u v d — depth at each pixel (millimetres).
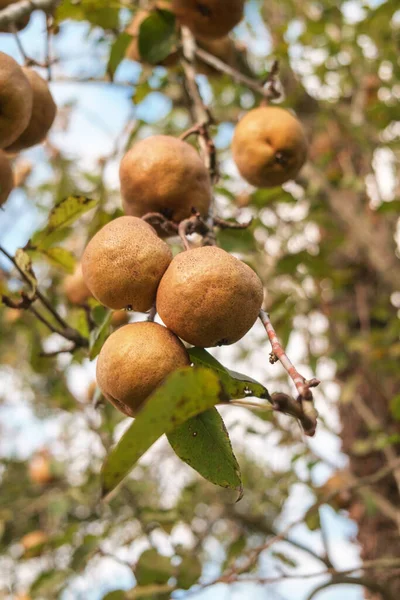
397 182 4672
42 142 2053
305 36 4195
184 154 1708
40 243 2027
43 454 4559
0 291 1907
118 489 3443
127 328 1263
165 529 3230
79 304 2439
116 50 2443
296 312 3900
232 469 1220
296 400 1071
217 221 1828
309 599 2502
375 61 4156
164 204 1691
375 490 3580
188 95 2939
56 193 4262
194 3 2324
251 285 1244
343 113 4328
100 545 3193
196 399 976
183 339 1278
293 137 2133
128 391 1209
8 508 4406
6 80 1622
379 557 3424
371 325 4289
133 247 1304
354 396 3787
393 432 3756
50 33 2246
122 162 1743
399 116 3957
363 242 4070
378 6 3666
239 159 2223
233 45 3068
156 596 2326
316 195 4070
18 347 4711
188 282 1218
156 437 998
